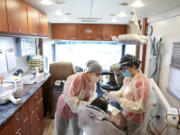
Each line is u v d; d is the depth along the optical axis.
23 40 2.50
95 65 1.48
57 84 2.76
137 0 1.64
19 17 1.67
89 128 0.96
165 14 2.12
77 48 4.58
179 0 1.58
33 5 2.00
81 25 4.11
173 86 1.87
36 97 1.87
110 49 4.57
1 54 1.88
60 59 4.61
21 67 2.57
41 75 2.22
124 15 2.64
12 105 1.38
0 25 1.31
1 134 1.11
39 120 2.02
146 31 2.87
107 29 4.13
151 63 2.47
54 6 2.04
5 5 1.38
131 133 1.46
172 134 1.72
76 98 1.50
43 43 3.55
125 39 1.46
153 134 2.16
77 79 1.54
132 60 1.45
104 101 1.07
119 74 2.67
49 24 3.95
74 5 1.95
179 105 1.72
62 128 1.76
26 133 1.58
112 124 0.90
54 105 2.61
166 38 2.11
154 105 1.92
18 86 1.69
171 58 1.94
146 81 1.42
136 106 1.34
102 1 1.72
